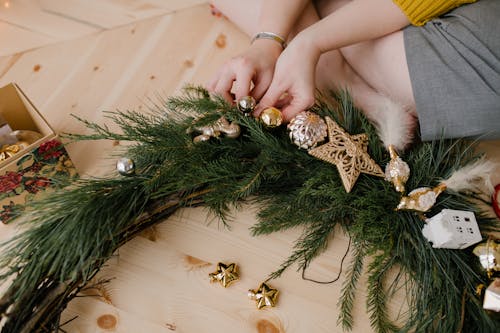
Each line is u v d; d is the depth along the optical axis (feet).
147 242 2.86
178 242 2.86
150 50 3.62
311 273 2.78
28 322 2.42
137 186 2.62
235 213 2.93
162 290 2.74
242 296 2.73
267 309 2.69
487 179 2.65
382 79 3.00
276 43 2.89
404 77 2.85
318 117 2.69
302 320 2.67
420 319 2.52
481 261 2.52
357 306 2.70
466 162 2.84
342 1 3.24
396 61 2.84
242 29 3.51
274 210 2.74
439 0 2.65
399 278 2.76
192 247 2.85
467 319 2.54
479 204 2.93
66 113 3.38
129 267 2.79
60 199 2.52
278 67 2.75
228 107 2.69
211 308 2.70
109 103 3.41
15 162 2.72
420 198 2.58
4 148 2.91
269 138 2.72
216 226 2.90
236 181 2.67
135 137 2.67
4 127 2.99
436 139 2.83
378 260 2.55
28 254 2.46
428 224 2.58
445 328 2.48
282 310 2.69
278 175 2.71
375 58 2.96
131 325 2.67
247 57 2.79
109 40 3.69
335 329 2.65
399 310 2.64
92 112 3.38
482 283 2.54
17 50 3.68
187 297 2.73
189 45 3.64
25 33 3.75
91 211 2.49
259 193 2.86
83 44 3.68
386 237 2.62
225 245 2.85
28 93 3.47
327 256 2.82
